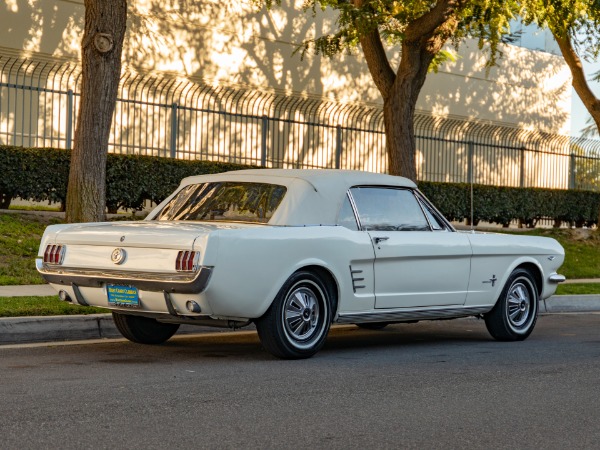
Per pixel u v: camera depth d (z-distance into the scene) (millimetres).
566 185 31469
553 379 8234
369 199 9633
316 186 9172
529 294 11266
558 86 36656
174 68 25828
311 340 9016
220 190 9523
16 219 17500
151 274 8211
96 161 15164
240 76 27359
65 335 10227
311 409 6633
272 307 8664
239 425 6047
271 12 27953
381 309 9570
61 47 23797
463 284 10383
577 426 6293
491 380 8102
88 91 15070
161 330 10023
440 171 31344
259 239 8344
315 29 29156
